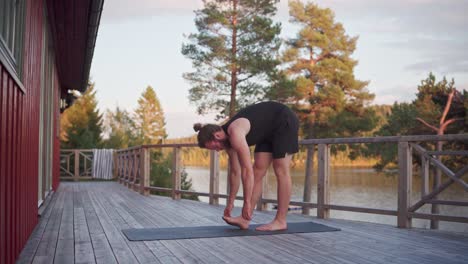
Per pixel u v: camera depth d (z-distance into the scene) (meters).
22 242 3.15
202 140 3.74
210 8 20.67
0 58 2.11
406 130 21.66
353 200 18.33
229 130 3.66
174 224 4.34
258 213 5.34
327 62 25.50
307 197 20.11
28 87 3.55
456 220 3.91
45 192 6.44
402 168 4.27
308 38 25.81
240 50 20.62
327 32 26.44
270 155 3.93
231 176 3.96
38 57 4.61
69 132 18.73
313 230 3.92
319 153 4.98
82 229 4.04
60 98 12.11
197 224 4.34
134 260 2.81
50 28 6.71
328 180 4.96
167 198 7.64
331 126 24.97
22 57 3.05
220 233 3.74
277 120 3.78
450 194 15.18
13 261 2.67
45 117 6.36
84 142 18.47
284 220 3.94
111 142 21.42
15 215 2.77
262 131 3.76
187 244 3.31
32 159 3.93
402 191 4.25
